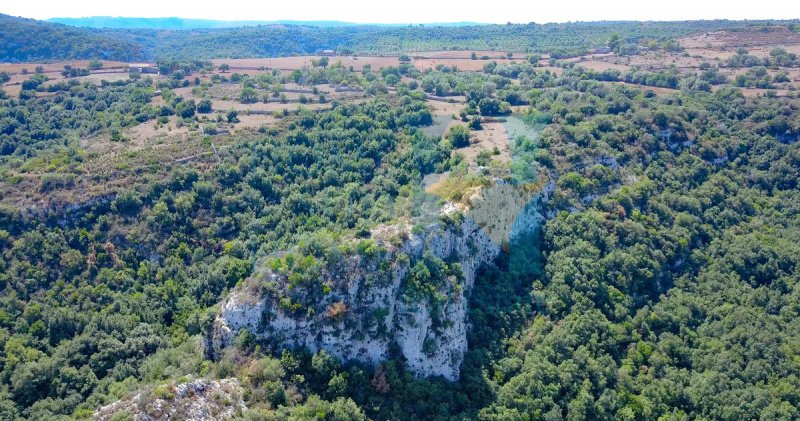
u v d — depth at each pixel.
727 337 89.12
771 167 126.62
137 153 119.00
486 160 107.06
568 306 87.50
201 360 73.50
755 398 77.81
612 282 93.06
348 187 111.88
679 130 129.12
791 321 92.88
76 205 98.12
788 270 103.19
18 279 86.81
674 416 75.94
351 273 72.56
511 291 87.75
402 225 80.25
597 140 119.25
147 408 59.06
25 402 71.06
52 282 88.75
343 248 74.06
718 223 112.88
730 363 83.88
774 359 84.25
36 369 72.81
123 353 79.19
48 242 92.56
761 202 120.81
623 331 85.69
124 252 96.38
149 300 90.81
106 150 124.31
